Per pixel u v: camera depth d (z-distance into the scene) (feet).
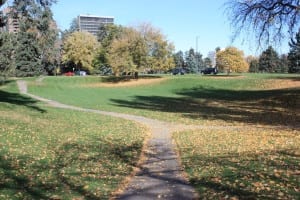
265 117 96.48
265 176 32.78
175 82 223.30
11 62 126.11
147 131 74.13
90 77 258.37
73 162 42.45
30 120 76.18
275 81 191.62
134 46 252.01
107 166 41.42
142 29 254.27
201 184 32.30
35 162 40.96
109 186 32.73
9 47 121.90
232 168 36.81
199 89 197.67
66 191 30.99
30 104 122.62
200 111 115.44
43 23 99.30
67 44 358.64
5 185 31.83
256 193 28.07
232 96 164.96
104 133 68.74
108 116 101.09
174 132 72.59
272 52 344.28
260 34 95.20
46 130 64.85
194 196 29.12
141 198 29.04
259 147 49.96
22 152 45.06
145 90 209.05
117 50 254.47
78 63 366.84
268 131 68.54
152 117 99.81
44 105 125.39
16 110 95.76
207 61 462.60
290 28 93.86
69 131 67.77
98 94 183.42
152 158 46.47
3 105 101.96
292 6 92.27
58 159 43.60
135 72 258.57
